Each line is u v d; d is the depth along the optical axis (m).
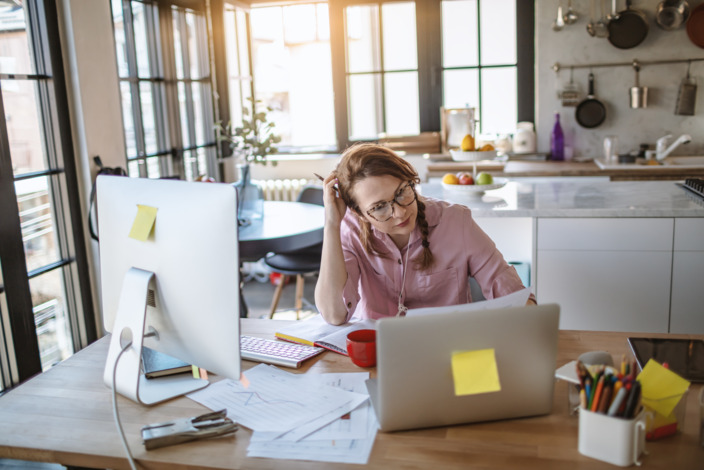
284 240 3.01
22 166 2.79
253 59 5.23
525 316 1.18
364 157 1.62
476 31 4.83
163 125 3.96
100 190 1.52
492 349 1.18
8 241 2.63
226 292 1.25
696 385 1.35
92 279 3.16
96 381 1.52
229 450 1.19
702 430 1.12
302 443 1.19
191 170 4.36
